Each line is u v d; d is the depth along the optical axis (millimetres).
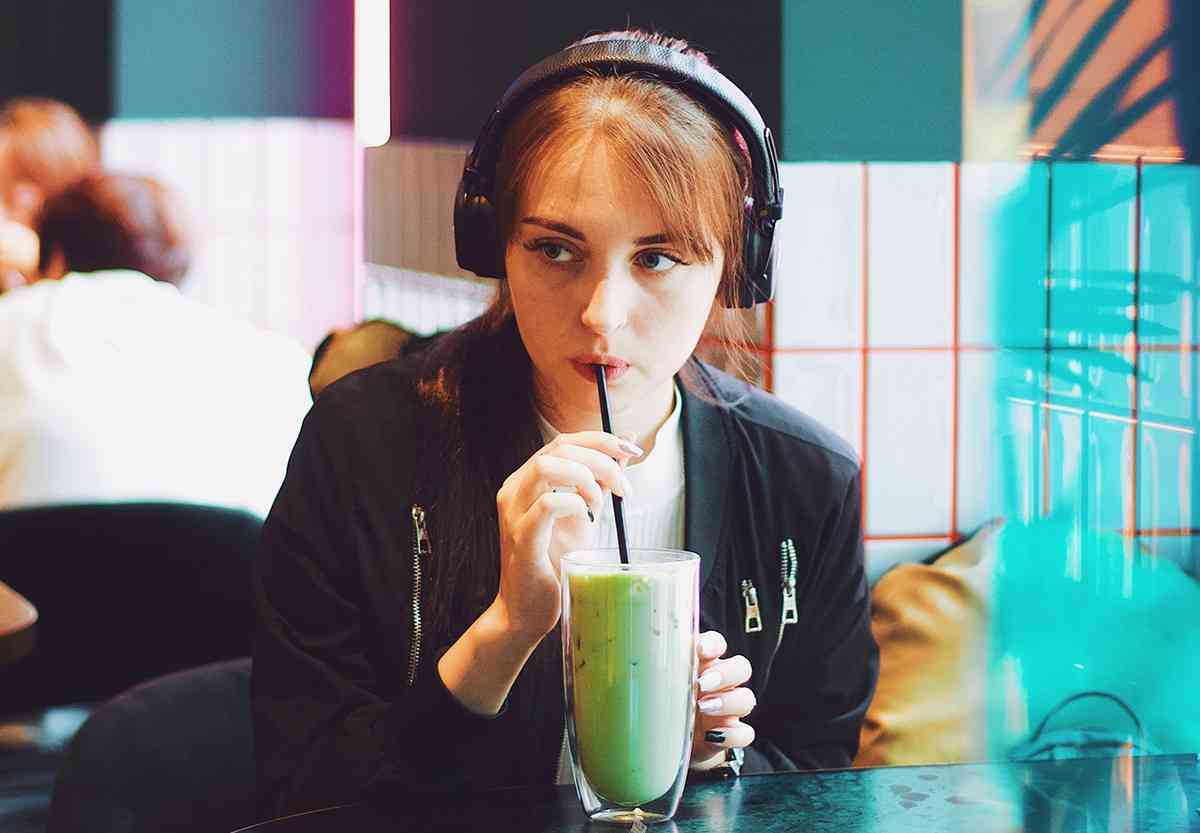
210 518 2496
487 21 2469
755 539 1201
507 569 918
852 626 1250
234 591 2527
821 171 2145
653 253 968
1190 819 857
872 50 2146
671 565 848
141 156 3311
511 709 1094
